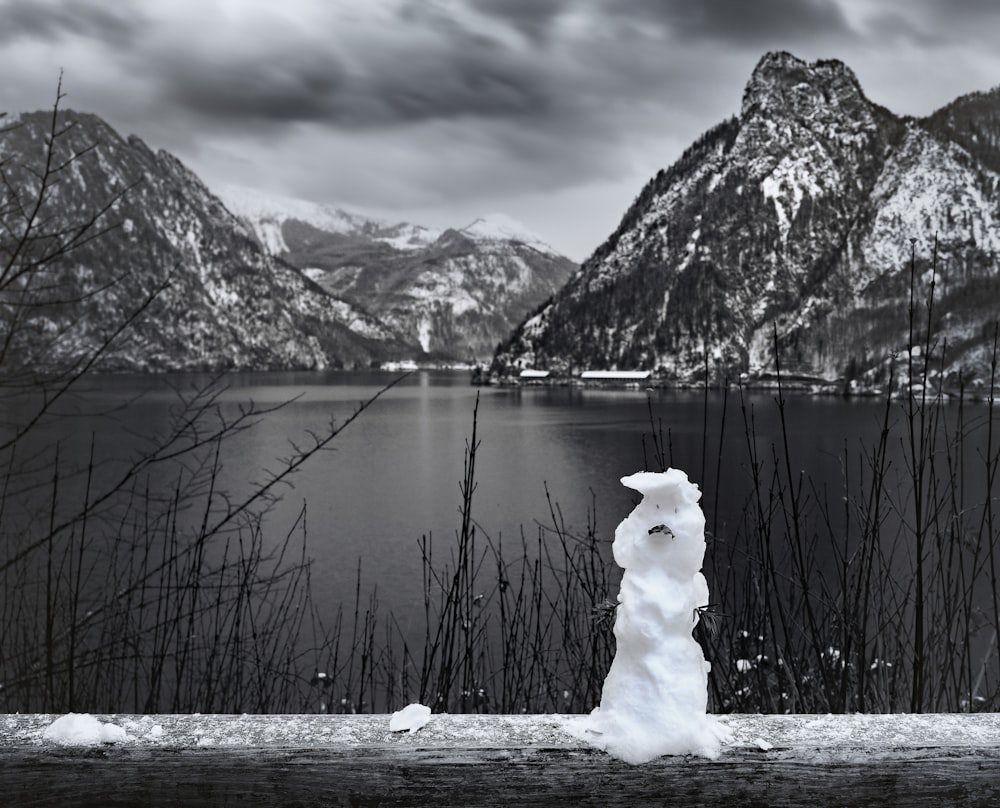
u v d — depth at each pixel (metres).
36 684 3.14
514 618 3.56
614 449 47.81
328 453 45.25
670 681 1.04
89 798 1.05
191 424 3.33
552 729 1.08
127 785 1.04
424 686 3.14
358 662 5.80
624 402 102.12
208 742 1.05
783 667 2.88
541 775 1.03
